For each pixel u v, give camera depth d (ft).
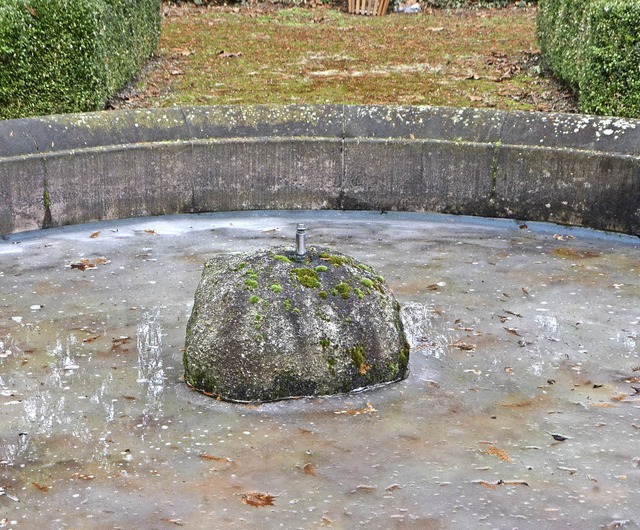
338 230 21.89
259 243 20.84
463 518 10.18
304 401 13.09
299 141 22.85
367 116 23.25
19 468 11.29
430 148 22.62
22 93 23.11
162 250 20.34
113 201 22.31
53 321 16.21
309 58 35.94
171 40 39.52
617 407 13.01
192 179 22.79
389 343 13.60
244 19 47.98
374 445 11.85
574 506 10.44
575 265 19.33
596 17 23.30
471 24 47.03
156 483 10.94
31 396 13.32
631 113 23.07
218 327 13.16
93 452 11.70
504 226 22.26
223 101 27.89
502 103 27.94
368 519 10.16
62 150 21.47
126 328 15.93
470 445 11.87
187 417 12.67
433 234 21.62
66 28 23.09
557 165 21.76
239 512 10.30
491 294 17.61
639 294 17.61
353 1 52.80
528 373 14.15
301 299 13.17
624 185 21.15
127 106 26.91
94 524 10.08
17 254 19.97
